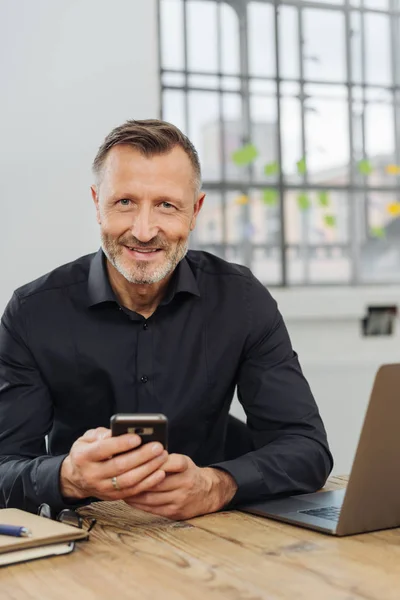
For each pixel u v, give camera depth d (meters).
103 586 0.95
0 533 1.09
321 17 3.65
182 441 1.74
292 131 3.64
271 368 1.72
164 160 1.50
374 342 3.62
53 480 1.32
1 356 1.65
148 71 3.21
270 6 3.58
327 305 3.49
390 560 1.03
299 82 3.64
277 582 0.95
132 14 3.18
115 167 1.50
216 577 0.97
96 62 3.13
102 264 1.68
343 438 3.44
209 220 3.51
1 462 1.50
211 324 1.74
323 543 1.11
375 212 3.79
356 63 3.72
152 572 1.00
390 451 1.14
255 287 1.81
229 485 1.35
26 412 1.63
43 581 0.98
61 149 3.10
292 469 1.44
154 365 1.70
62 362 1.67
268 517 1.28
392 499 1.17
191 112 3.48
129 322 1.70
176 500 1.26
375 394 1.10
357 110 3.74
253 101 3.57
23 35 3.04
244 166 3.56
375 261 3.80
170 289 1.70
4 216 3.03
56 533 1.09
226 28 3.52
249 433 1.83
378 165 3.79
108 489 1.25
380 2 3.74
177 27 3.44
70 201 3.11
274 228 3.62
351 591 0.92
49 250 3.09
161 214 1.52
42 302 1.69
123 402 1.70
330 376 3.42
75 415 1.73
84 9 3.11
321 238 3.70
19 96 3.04
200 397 1.72
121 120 3.18
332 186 3.71
